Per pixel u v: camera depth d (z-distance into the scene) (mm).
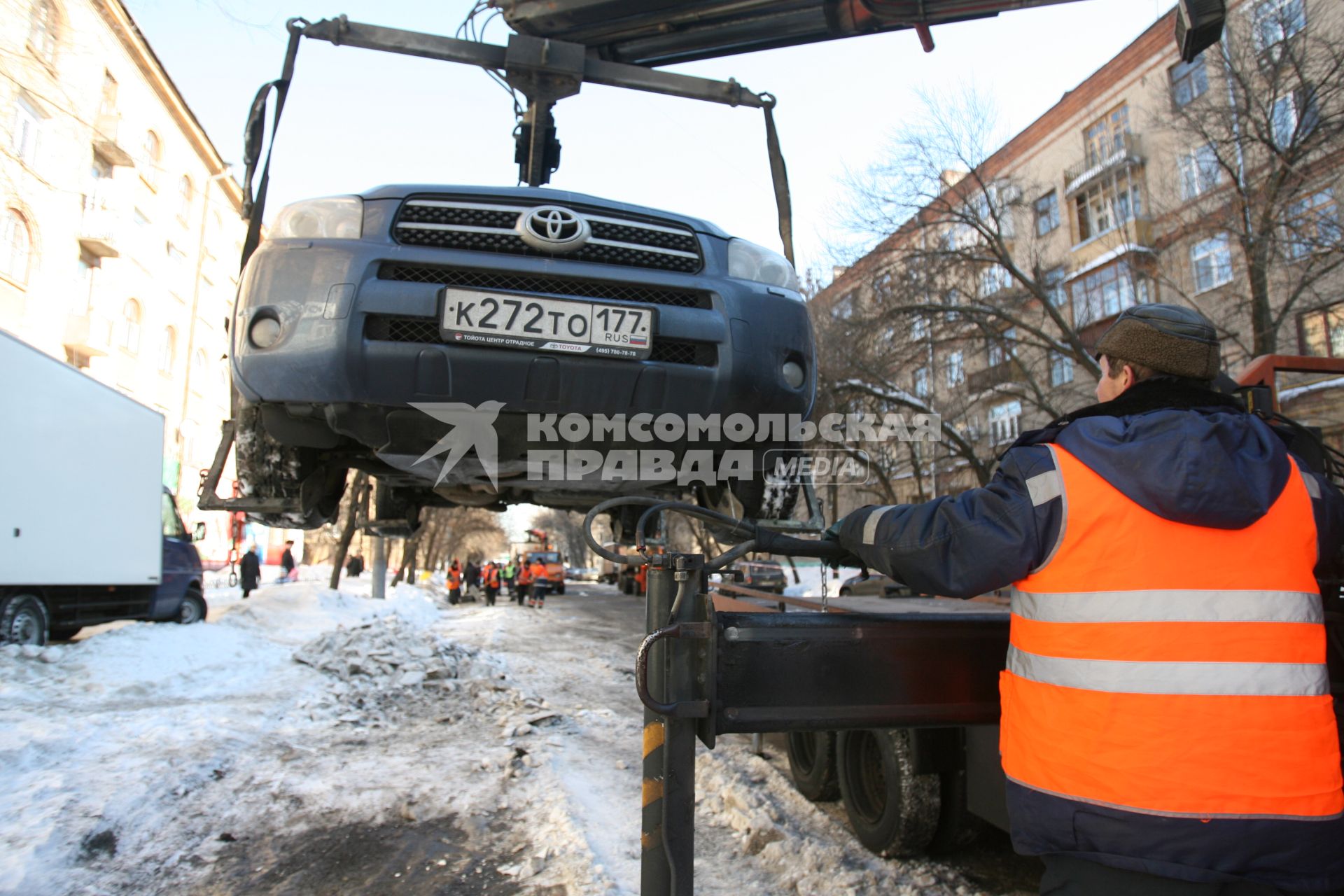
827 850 3445
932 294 15750
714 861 3391
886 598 5004
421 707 6305
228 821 3641
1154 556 1309
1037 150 22422
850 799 3736
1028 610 1446
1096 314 18391
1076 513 1350
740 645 1673
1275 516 1337
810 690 1700
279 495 2928
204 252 27078
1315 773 1249
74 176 18156
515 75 3639
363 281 2416
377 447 2635
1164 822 1225
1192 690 1255
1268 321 11695
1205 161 13102
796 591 14945
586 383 2490
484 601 28328
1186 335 1468
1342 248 10539
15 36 8789
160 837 3432
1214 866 1213
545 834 3502
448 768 4512
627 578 32500
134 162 17891
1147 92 18594
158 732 4797
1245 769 1226
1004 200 16453
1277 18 11164
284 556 28578
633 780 4367
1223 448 1298
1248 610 1285
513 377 2443
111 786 3783
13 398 7531
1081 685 1319
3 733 4445
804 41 3949
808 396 2846
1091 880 1309
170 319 24859
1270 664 1267
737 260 2883
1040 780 1366
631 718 6086
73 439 8445
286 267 2469
